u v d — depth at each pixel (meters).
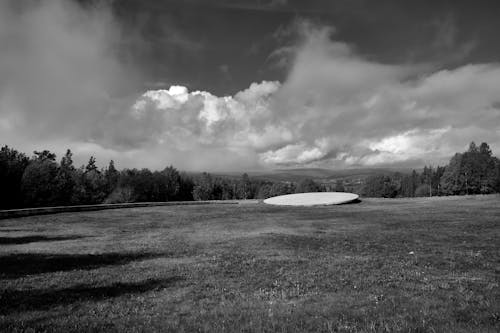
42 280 17.14
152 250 26.55
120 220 52.19
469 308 11.39
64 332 10.23
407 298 12.91
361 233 33.72
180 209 71.50
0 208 79.12
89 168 160.00
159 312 12.20
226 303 13.14
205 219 52.78
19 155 95.12
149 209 71.81
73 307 12.85
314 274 17.50
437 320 10.37
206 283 16.27
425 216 46.50
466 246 25.12
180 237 34.56
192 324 10.84
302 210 62.34
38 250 26.73
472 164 110.00
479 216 43.44
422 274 16.97
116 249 27.23
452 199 70.38
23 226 44.28
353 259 21.22
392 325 10.04
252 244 28.70
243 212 62.44
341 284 15.45
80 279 17.36
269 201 77.62
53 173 91.38
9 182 80.56
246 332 10.05
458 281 15.30
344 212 56.62
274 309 12.12
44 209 58.78
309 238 31.03
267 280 16.53
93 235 36.78
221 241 30.86
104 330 10.43
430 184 169.12
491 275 16.61
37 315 11.84
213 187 171.38
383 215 50.22
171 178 150.12
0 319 11.27
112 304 13.27
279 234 34.16
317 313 11.53
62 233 38.31
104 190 127.94
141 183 129.25
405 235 31.36
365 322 10.55
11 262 21.81
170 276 17.86
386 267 18.70
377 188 163.62
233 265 20.22
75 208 65.00
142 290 15.33
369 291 14.13
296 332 9.92
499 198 65.25
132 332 10.25
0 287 15.74
